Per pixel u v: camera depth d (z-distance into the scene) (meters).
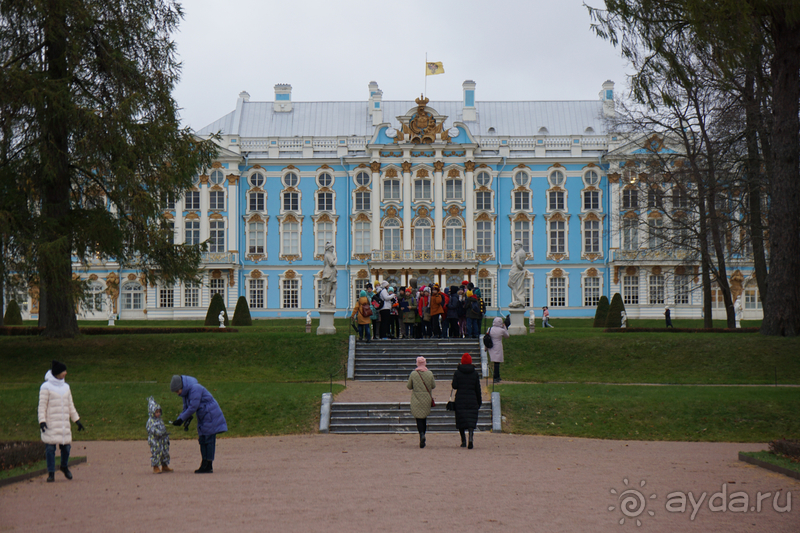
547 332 41.62
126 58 34.38
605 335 37.78
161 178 34.28
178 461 18.44
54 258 31.30
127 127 33.25
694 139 49.06
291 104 83.38
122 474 16.33
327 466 17.09
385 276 73.88
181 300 74.56
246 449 20.48
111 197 33.91
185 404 16.44
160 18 36.34
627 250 74.06
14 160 34.06
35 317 73.50
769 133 39.84
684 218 53.81
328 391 27.34
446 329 37.72
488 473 16.02
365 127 81.38
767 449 20.62
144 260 37.81
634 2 31.47
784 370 32.41
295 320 72.50
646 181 51.53
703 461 18.20
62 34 32.78
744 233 48.78
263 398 26.05
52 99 31.53
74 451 20.61
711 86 41.00
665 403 25.27
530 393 26.72
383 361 34.09
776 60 34.94
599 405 25.31
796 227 35.59
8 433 23.80
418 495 13.67
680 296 74.25
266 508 12.66
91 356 35.16
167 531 11.22
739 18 29.11
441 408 25.33
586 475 15.89
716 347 34.88
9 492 14.25
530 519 11.98
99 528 11.44
